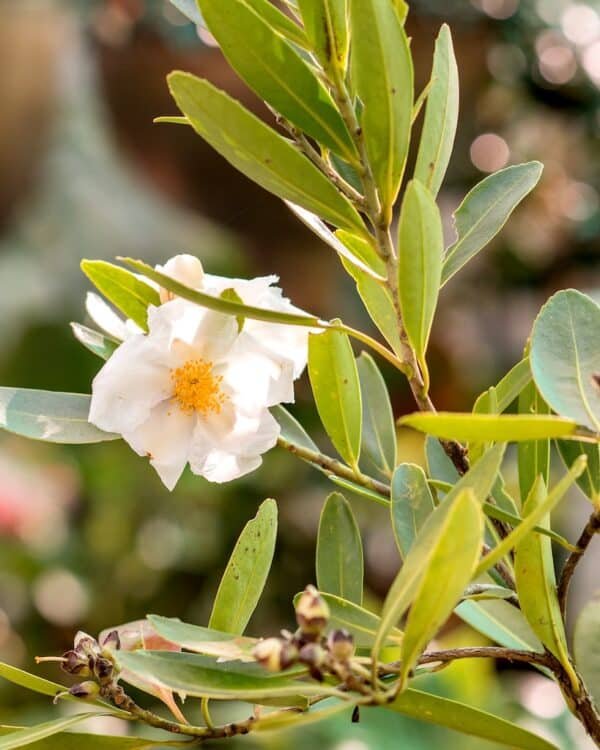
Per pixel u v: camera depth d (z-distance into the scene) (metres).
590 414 0.59
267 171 0.60
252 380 0.65
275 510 0.64
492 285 1.92
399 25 0.59
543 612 0.61
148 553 1.71
